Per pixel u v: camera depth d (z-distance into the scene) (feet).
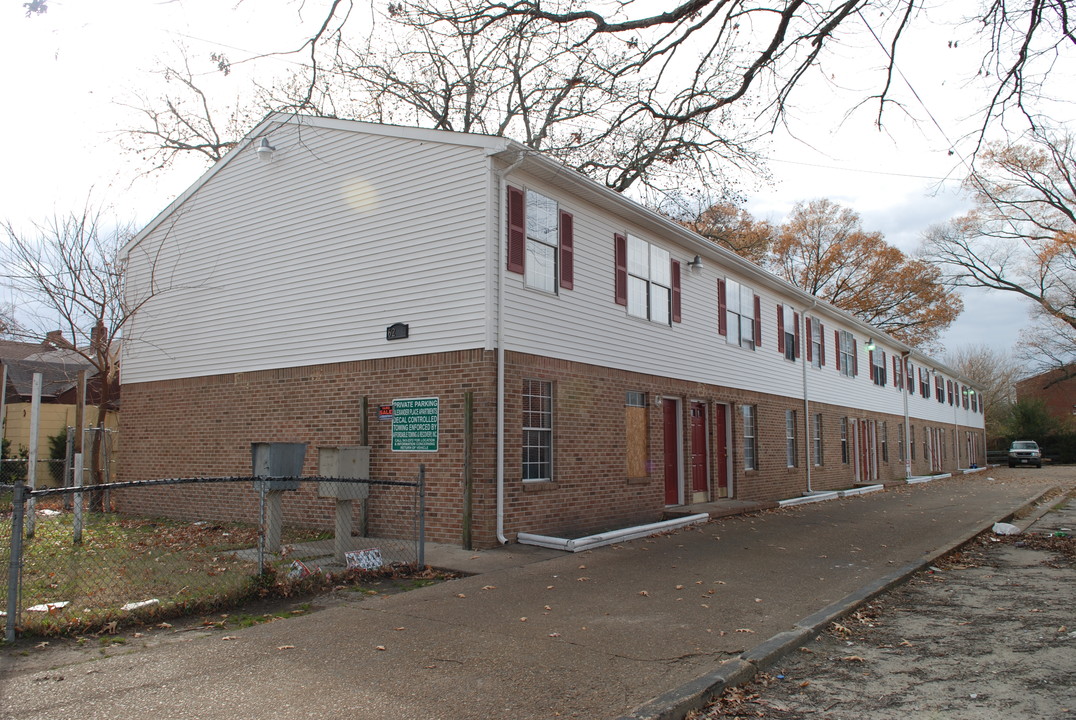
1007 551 40.29
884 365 106.63
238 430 47.14
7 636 20.29
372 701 16.34
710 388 58.59
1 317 71.67
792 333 76.38
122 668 18.38
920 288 145.48
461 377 37.73
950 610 26.40
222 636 21.30
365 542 37.73
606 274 46.68
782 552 36.73
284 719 15.31
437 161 39.99
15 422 75.25
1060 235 106.52
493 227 38.01
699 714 16.55
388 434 40.09
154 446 51.96
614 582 29.04
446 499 37.55
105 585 27.02
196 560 32.27
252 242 47.78
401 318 40.37
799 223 151.23
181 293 51.47
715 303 60.59
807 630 22.31
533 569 31.40
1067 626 23.81
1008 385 245.04
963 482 101.40
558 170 40.57
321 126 44.86
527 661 19.15
